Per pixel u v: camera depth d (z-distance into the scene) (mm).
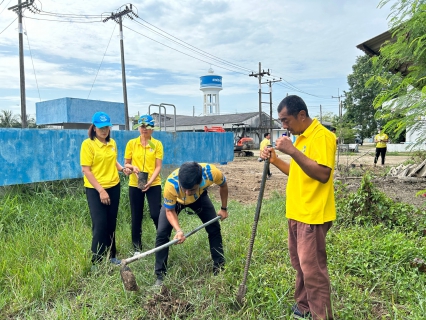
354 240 4230
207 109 52906
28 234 4535
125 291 3232
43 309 3129
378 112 3617
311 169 2426
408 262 3664
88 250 4133
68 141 6273
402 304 3021
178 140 9367
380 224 4840
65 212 5422
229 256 3902
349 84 32750
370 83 3938
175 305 3047
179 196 3453
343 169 11789
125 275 3004
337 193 6086
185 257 4027
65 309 3021
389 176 10328
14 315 3076
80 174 6465
